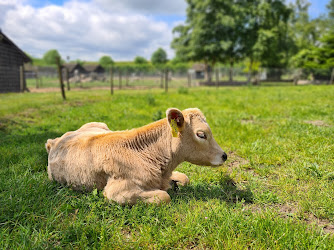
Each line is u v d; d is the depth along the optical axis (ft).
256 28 135.44
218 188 12.93
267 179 14.28
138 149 11.64
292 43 156.15
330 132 21.45
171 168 12.10
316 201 11.37
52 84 141.38
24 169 14.10
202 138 11.69
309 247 8.39
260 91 68.95
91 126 15.34
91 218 9.88
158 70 227.81
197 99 48.16
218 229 9.39
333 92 59.67
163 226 9.75
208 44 135.54
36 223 9.52
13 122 26.86
